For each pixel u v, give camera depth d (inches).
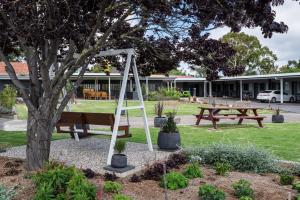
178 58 312.7
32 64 285.1
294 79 1648.6
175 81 2055.9
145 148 382.6
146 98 1658.5
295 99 1670.8
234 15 210.7
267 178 260.4
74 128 407.8
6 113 862.5
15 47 329.7
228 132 555.8
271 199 212.4
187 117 843.4
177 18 269.6
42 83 283.9
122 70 392.5
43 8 208.5
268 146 419.8
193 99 1577.3
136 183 245.1
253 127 629.3
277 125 665.6
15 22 227.9
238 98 2005.4
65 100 285.4
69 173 209.9
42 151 277.3
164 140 366.0
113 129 316.5
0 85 1510.8
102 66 405.1
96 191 212.4
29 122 280.1
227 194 220.1
